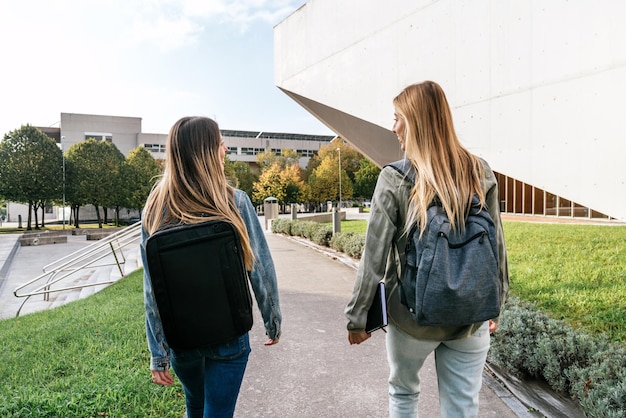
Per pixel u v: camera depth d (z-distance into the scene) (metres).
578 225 17.89
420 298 1.45
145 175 50.03
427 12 6.94
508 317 3.66
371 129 11.58
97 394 3.02
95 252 9.97
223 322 1.59
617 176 4.23
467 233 1.49
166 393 3.09
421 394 3.09
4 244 23.22
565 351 3.09
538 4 5.04
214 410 1.67
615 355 2.83
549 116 4.95
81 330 4.94
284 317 5.39
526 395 3.06
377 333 4.63
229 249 1.62
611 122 4.27
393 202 1.61
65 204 46.62
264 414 2.87
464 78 6.23
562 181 4.81
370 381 3.38
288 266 9.73
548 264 8.54
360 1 8.67
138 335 4.60
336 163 69.06
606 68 4.30
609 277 7.02
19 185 40.72
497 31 5.64
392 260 1.70
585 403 2.53
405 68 7.47
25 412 2.76
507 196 31.00
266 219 26.23
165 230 1.60
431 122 1.61
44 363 3.89
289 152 80.38
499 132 5.65
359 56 8.78
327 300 6.34
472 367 1.68
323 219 29.33
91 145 46.12
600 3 4.35
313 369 3.65
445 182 1.52
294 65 11.11
